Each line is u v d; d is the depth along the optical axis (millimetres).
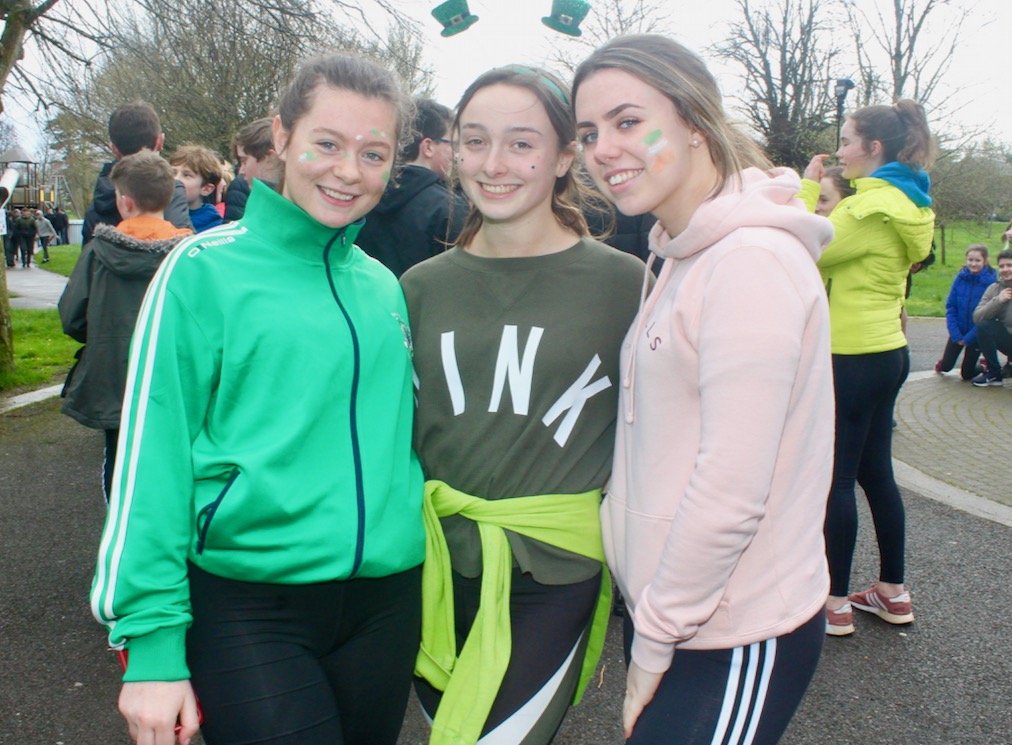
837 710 2779
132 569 1434
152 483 1465
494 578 1701
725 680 1470
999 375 9109
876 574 3953
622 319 1798
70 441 6020
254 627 1548
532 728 1675
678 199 1548
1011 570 3951
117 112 4285
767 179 1487
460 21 2078
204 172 4852
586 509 1769
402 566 1688
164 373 1494
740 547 1363
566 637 1734
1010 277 8945
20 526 4359
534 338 1765
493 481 1767
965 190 23297
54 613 3404
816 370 1423
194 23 8781
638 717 1516
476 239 1882
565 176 1896
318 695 1553
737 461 1319
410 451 1792
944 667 3053
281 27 8547
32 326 11672
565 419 1763
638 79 1485
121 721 2682
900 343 3117
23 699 2799
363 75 1634
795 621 1467
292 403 1562
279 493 1525
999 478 5504
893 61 20859
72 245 36938
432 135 3361
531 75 1742
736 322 1331
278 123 1696
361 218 1724
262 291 1565
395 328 1761
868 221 2965
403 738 2684
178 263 1535
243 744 1500
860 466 3311
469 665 1697
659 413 1492
